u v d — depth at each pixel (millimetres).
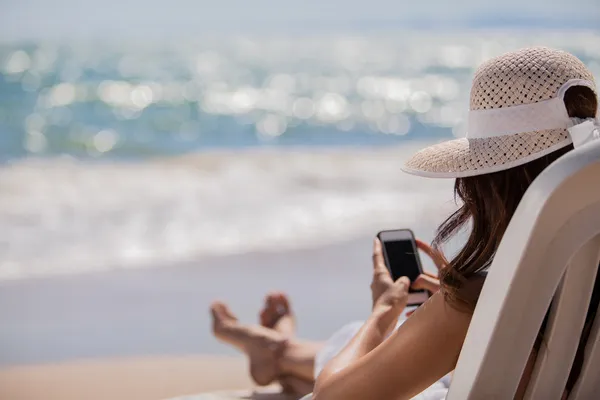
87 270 4672
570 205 980
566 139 1180
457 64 18125
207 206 6297
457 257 1237
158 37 24234
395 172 7520
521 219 1005
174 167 8219
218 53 19953
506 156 1187
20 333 3664
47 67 17156
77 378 3119
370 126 11969
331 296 4117
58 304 4070
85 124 12008
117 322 3822
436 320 1247
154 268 4699
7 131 11445
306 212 6031
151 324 3789
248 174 7656
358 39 23484
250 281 4414
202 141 10797
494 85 1215
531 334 1068
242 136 11242
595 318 1180
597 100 1218
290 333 2598
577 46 19594
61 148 10156
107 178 7609
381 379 1293
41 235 5438
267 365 2400
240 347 2455
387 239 1764
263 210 6133
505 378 1093
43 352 3438
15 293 4254
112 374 3158
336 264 4703
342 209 6090
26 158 9273
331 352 2014
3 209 6180
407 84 15656
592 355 1191
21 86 14977
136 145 10375
